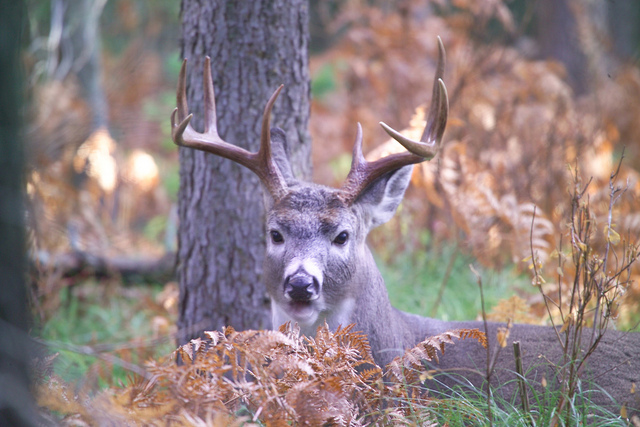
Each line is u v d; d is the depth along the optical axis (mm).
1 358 5473
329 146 20453
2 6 5426
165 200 22141
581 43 25656
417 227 15438
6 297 5582
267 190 8773
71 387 6629
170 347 11242
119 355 10172
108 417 5953
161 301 13188
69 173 15016
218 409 6348
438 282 13508
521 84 17844
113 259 15102
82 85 20469
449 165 13617
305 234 8297
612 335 8906
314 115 21469
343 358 7023
